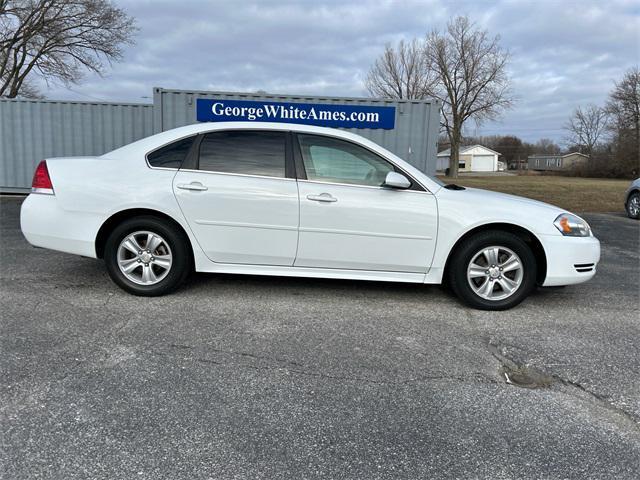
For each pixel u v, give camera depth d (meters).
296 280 5.11
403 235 4.23
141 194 4.20
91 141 12.50
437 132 10.82
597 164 57.28
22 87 29.64
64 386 2.78
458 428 2.50
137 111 12.48
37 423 2.42
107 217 4.24
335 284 5.03
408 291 4.88
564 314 4.33
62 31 26.50
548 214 4.30
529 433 2.48
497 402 2.77
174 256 4.33
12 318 3.78
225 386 2.85
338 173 4.29
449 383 2.98
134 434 2.36
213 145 4.33
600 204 16.12
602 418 2.63
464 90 55.62
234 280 5.02
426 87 57.19
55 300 4.23
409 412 2.64
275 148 4.30
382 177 4.29
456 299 4.66
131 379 2.89
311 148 4.31
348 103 10.65
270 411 2.61
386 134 10.79
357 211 4.18
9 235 7.22
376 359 3.29
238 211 4.22
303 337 3.62
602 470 2.21
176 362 3.13
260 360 3.21
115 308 4.09
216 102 10.43
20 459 2.15
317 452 2.28
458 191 4.43
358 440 2.38
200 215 4.22
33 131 12.41
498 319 4.15
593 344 3.64
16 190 12.62
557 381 3.04
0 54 26.17
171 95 10.46
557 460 2.27
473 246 4.24
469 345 3.57
